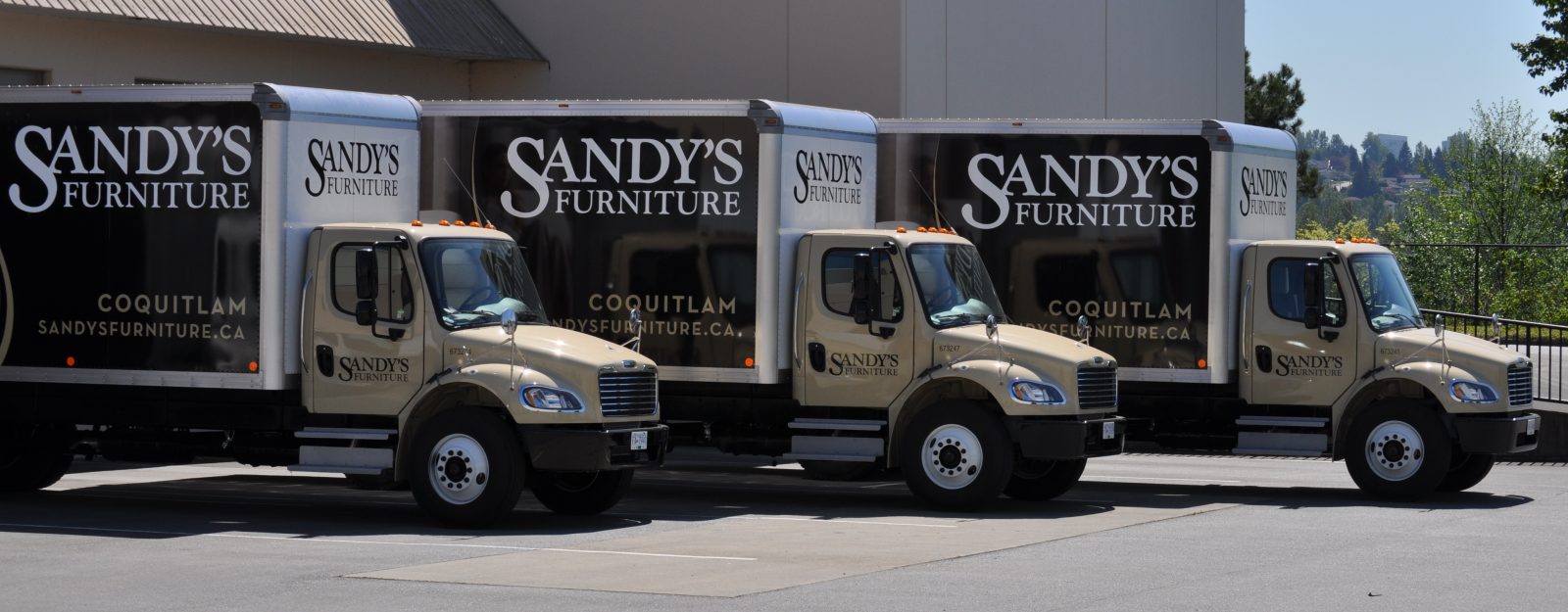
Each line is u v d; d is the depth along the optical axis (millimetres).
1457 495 18406
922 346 16734
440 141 17922
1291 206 19766
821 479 20406
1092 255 18578
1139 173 18438
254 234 15477
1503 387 17672
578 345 15156
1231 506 17328
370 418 15539
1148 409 18641
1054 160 18672
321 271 15461
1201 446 18547
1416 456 17656
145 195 15836
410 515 16078
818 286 17125
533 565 12773
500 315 15430
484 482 14797
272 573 12336
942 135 18953
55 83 23719
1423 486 17625
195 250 15688
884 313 16891
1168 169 18359
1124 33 33719
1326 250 18172
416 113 16703
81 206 16047
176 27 24891
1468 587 12039
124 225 15914
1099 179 18547
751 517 16109
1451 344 17844
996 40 30078
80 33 24031
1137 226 18453
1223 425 18578
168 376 15805
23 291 16234
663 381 17438
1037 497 17906
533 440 14805
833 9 28094
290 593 11477
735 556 13336
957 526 15461
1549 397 23656
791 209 17203
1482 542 14414
